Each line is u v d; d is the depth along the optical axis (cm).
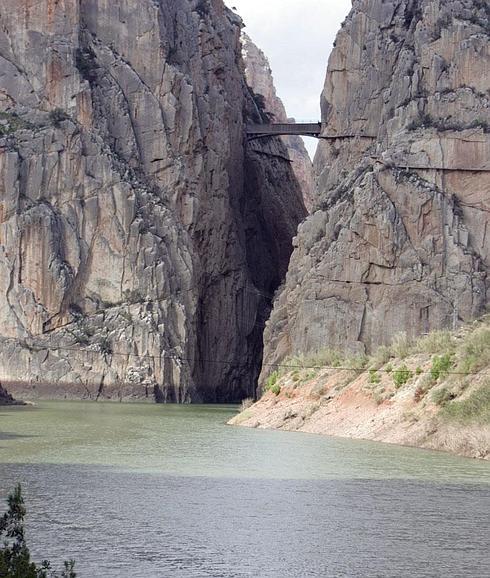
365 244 14775
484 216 14812
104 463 5938
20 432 8112
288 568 3584
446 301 14475
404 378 7931
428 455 6469
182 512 4447
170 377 16138
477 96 15262
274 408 9294
